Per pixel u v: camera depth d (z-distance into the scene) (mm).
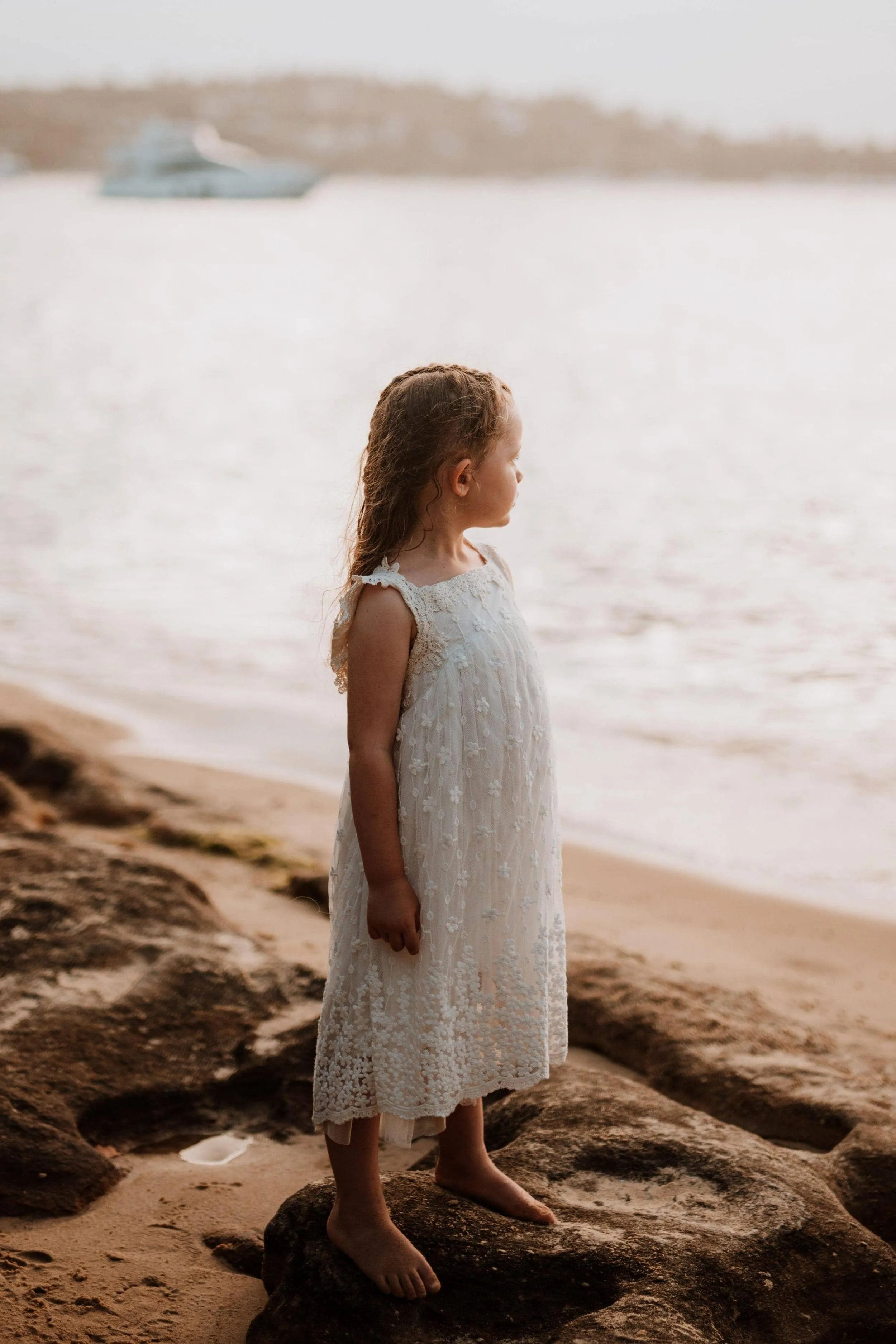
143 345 26000
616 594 9297
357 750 2146
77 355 24328
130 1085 2951
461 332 28234
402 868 2131
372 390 20438
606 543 10781
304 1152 2936
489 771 2162
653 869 5098
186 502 12523
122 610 9039
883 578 9656
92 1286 2391
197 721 6941
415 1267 2158
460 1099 2178
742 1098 3119
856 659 7836
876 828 5504
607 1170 2514
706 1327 2066
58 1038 3002
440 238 67938
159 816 5398
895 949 4402
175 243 63219
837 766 6211
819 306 33375
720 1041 3361
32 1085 2854
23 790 5551
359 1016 2188
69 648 8180
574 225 81625
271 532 11359
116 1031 3072
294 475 13938
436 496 2209
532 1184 2451
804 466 14227
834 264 48281
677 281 41406
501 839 2186
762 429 16719
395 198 149625
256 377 21719
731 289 38438
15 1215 2602
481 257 53531
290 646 8305
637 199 144000
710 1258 2195
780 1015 3652
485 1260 2188
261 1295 2381
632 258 51969
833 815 5652
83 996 3164
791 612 8844
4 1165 2654
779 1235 2279
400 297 36531
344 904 2225
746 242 62094
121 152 133375
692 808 5723
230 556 10531
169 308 33719
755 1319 2150
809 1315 2195
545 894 2277
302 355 24656
